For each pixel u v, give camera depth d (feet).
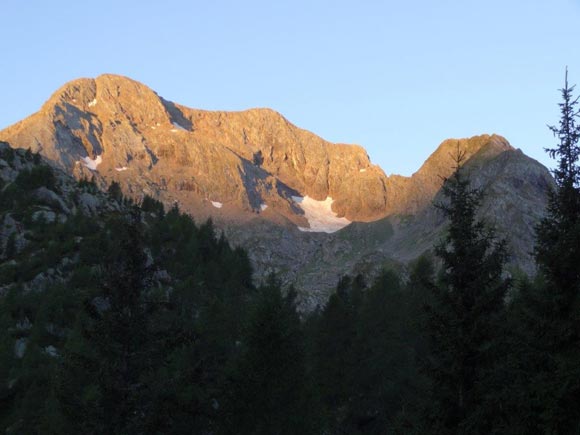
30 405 213.66
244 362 155.53
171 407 112.88
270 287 308.40
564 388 84.38
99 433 109.81
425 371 102.32
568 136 100.58
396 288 277.23
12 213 446.19
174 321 128.98
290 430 151.74
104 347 116.47
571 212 99.86
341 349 244.83
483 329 100.42
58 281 353.51
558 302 96.12
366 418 226.58
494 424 93.04
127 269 122.21
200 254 445.78
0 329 279.69
